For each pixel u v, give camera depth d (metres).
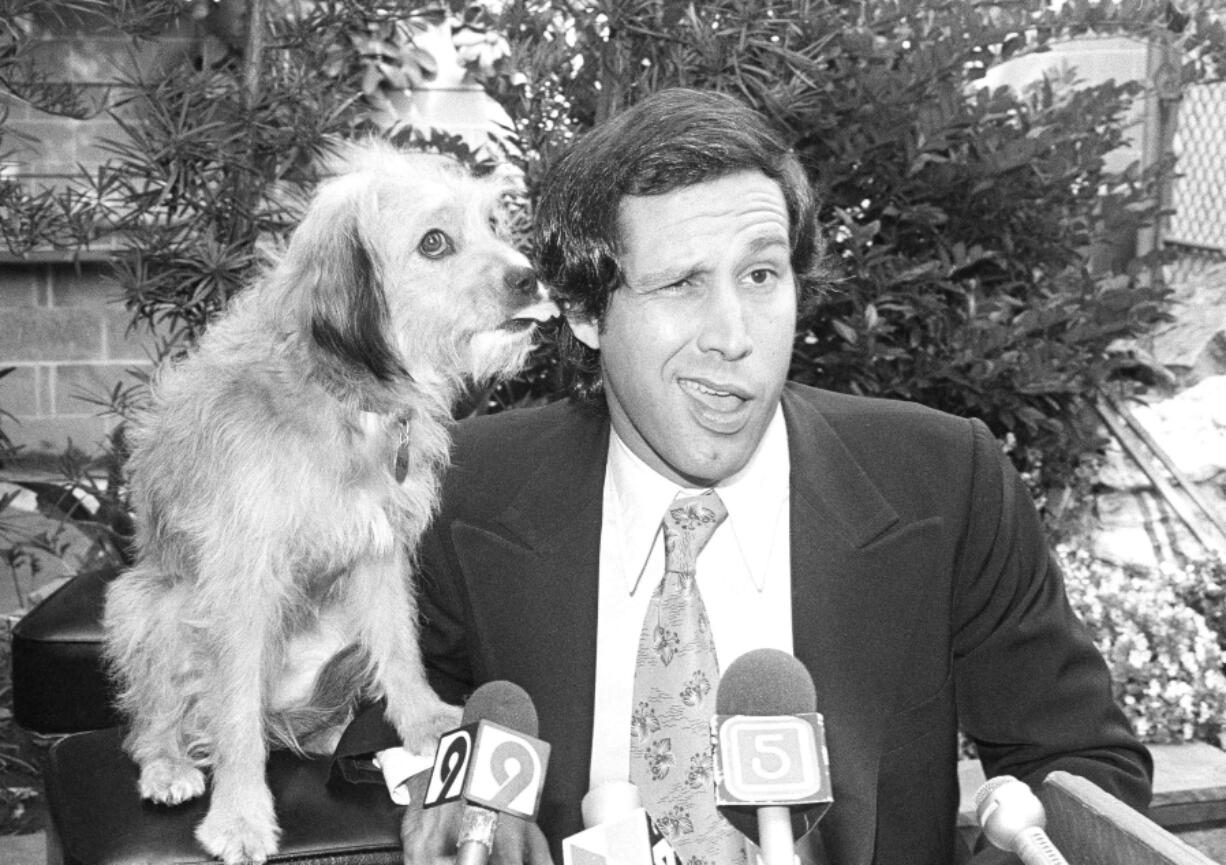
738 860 1.53
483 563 1.80
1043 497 4.70
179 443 2.32
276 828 1.98
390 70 4.69
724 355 1.49
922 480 1.77
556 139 3.94
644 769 1.59
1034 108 4.34
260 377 2.24
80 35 4.67
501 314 2.39
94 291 4.89
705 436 1.56
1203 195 5.81
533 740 1.20
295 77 3.98
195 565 2.27
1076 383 4.18
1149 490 4.80
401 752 2.10
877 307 3.96
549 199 1.63
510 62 3.96
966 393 4.06
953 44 3.87
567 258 1.58
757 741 1.12
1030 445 4.52
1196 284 5.65
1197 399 4.95
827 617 1.67
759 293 1.52
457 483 1.91
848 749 1.63
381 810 2.03
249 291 2.45
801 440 1.76
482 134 4.85
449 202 2.41
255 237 3.87
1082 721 1.73
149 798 2.07
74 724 2.88
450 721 2.15
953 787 1.75
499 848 1.58
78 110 4.17
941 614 1.73
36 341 4.89
